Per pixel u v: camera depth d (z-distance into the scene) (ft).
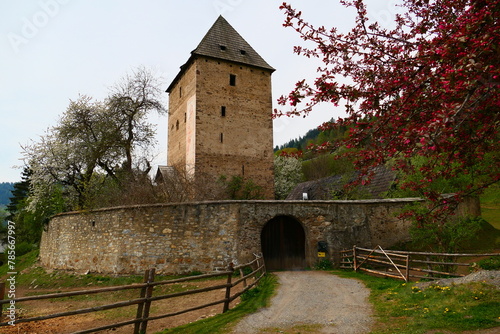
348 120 14.61
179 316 24.56
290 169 126.11
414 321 17.72
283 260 43.83
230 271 23.76
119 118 73.87
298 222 45.11
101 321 25.07
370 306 22.40
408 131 12.73
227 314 22.00
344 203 45.32
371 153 14.62
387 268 38.01
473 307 18.28
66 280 46.19
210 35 86.53
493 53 10.61
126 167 71.41
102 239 46.09
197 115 78.38
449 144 14.82
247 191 76.07
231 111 82.23
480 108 12.50
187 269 41.11
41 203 69.97
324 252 42.63
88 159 69.10
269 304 24.13
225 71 83.46
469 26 10.71
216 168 77.92
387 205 45.96
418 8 15.84
